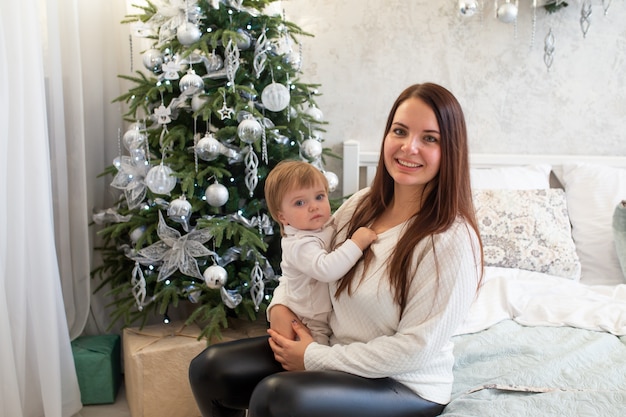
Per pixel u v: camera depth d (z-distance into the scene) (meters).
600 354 1.56
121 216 2.15
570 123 2.69
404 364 1.18
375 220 1.43
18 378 1.88
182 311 2.59
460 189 1.26
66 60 2.20
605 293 2.06
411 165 1.27
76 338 2.34
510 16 2.48
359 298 1.28
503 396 1.32
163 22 2.06
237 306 2.16
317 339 1.40
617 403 1.24
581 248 2.38
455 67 2.68
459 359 1.56
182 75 2.08
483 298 1.92
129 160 2.07
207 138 1.92
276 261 2.23
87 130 2.38
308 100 2.36
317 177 1.41
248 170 2.00
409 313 1.22
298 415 1.09
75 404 2.11
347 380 1.17
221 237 1.92
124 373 2.44
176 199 1.98
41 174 1.87
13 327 1.85
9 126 1.79
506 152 2.74
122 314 2.21
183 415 2.07
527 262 2.21
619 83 2.65
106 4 2.42
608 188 2.45
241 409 1.38
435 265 1.20
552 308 1.86
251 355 1.36
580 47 2.63
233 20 2.07
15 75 1.78
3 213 1.77
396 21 2.66
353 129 2.77
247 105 2.00
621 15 2.59
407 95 1.32
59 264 2.24
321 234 1.43
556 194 2.41
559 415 1.22
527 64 2.66
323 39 2.70
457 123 1.26
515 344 1.61
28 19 1.83
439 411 1.27
